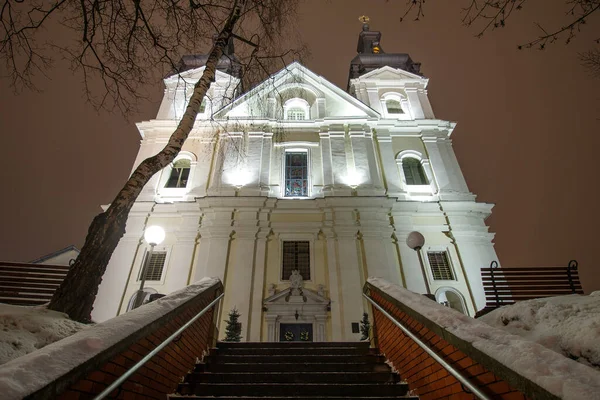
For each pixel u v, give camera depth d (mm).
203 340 6316
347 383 5180
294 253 16281
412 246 8156
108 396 3252
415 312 4688
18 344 3887
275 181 18625
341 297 14633
